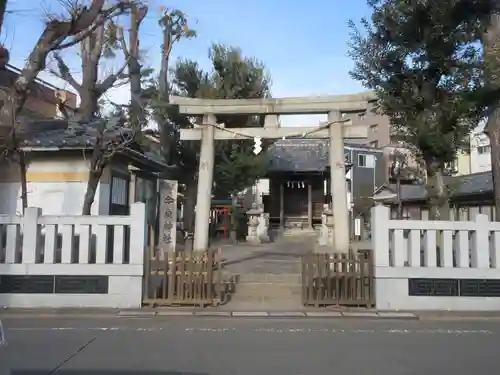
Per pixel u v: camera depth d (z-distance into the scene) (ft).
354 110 43.37
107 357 21.40
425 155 40.68
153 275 34.14
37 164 50.39
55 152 49.75
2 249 33.91
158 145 78.43
